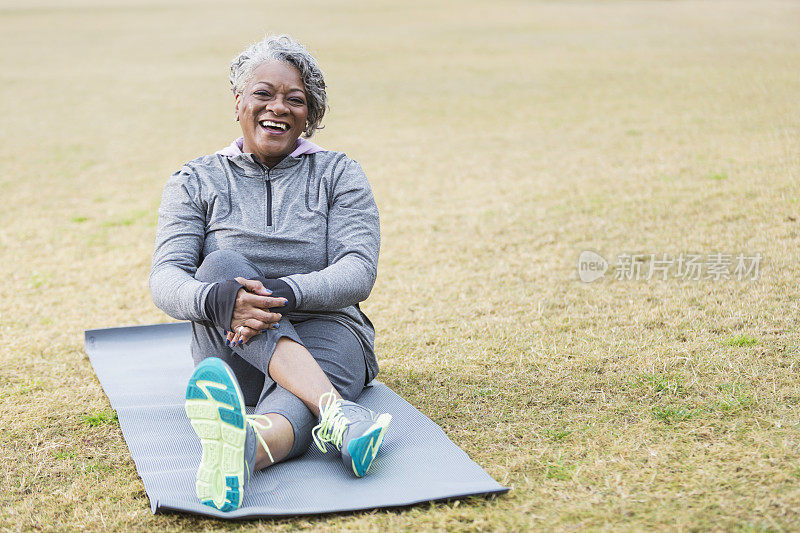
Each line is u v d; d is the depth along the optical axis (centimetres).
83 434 315
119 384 362
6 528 249
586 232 583
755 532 222
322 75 320
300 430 270
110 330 436
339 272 293
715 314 409
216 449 239
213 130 1090
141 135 1067
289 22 2388
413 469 270
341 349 299
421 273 523
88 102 1308
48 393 359
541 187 725
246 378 298
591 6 2502
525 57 1608
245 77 309
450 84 1370
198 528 244
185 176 312
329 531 238
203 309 275
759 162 730
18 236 644
